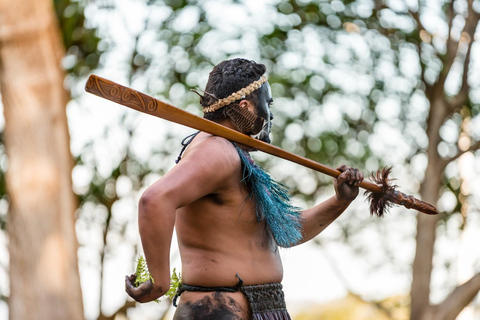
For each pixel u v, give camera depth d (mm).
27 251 8453
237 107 3145
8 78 8492
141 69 13117
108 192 12977
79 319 8586
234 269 2936
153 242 2676
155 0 12922
